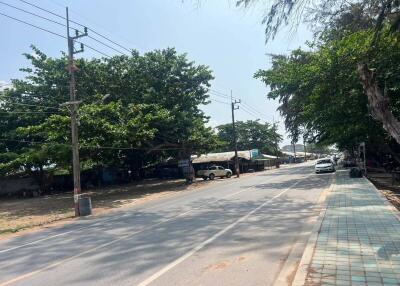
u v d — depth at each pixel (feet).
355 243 27.07
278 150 332.60
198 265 25.68
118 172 160.66
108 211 69.00
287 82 89.10
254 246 30.19
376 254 23.93
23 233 50.93
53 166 118.21
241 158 198.70
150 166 172.24
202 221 44.73
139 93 118.52
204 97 132.46
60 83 113.70
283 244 30.35
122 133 88.48
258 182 108.88
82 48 71.87
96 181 147.54
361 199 53.31
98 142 88.33
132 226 45.60
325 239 28.78
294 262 25.18
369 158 140.56
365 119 72.90
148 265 26.43
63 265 28.60
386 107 27.86
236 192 81.25
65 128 84.48
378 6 27.32
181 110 126.72
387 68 56.18
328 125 84.84
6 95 116.47
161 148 127.24
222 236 34.88
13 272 27.94
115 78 114.42
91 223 53.67
